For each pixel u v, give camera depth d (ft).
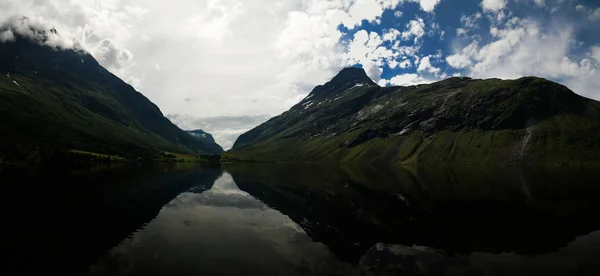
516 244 144.66
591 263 120.98
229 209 231.30
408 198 279.90
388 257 128.47
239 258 127.75
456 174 554.46
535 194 293.23
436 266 119.14
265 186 379.96
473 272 113.50
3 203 241.55
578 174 513.45
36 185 353.72
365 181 440.86
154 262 122.52
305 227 178.50
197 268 116.88
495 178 461.37
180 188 350.02
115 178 448.24
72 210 219.61
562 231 166.50
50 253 132.05
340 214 214.69
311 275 110.63
